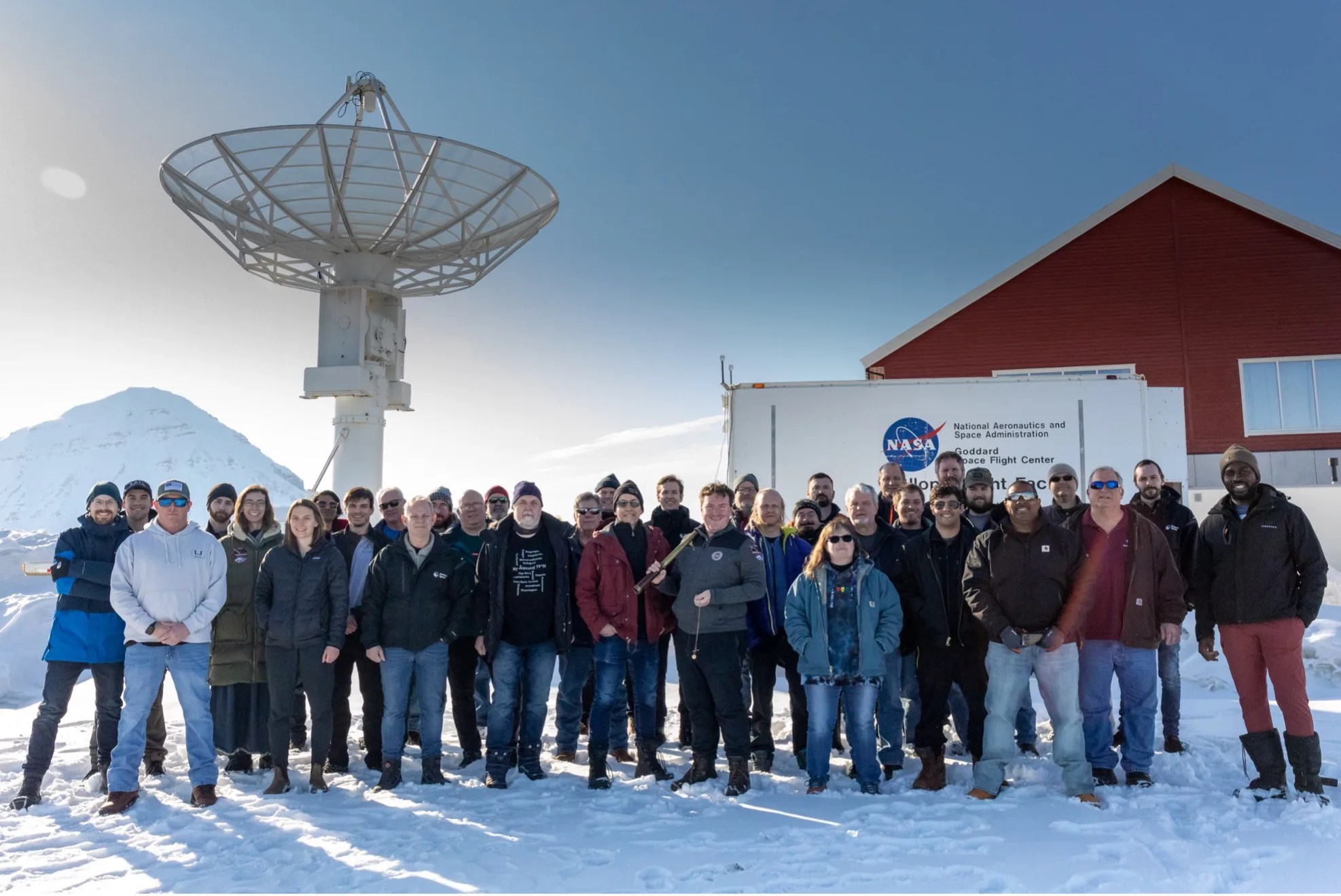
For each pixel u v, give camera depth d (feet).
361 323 56.08
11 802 18.48
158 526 18.98
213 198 49.57
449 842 15.74
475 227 54.65
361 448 56.24
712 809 17.62
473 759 22.81
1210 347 62.69
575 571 21.62
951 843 14.97
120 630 19.90
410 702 25.13
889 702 20.76
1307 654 29.66
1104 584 19.03
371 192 52.29
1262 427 61.62
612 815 17.30
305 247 55.31
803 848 15.01
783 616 20.47
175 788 19.86
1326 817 15.81
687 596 19.80
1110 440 34.32
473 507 24.59
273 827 16.89
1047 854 14.42
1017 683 18.24
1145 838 14.93
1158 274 63.67
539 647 20.94
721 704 19.30
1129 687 18.88
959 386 35.14
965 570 18.89
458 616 20.70
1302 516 17.71
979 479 22.21
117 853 15.57
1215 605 18.30
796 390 35.88
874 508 21.80
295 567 20.12
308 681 19.81
